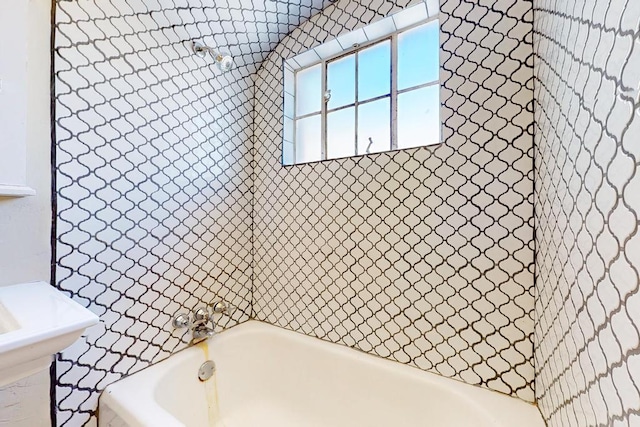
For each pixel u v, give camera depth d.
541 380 0.79
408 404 1.02
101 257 0.94
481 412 0.85
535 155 0.84
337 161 1.26
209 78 1.31
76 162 0.88
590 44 0.46
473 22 0.96
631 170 0.34
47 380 0.83
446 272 1.00
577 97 0.52
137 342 1.04
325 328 1.30
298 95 1.54
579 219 0.52
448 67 1.00
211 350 1.26
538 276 0.82
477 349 0.95
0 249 0.75
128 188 1.01
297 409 1.28
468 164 0.96
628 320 0.35
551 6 0.69
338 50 1.38
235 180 1.45
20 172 0.76
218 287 1.37
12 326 0.59
